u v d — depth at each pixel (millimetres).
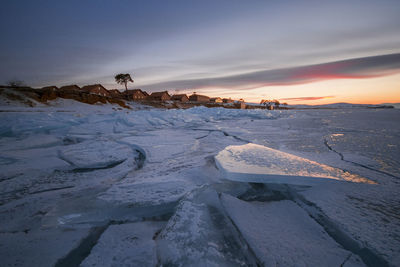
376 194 1325
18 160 2477
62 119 5930
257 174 1531
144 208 1213
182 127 6031
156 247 887
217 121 8055
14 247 911
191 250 847
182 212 1116
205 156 2422
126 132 5059
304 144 3094
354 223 1002
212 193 1354
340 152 2531
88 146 3236
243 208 1179
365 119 7730
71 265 810
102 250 872
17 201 1396
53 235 1019
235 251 840
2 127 4965
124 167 2188
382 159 2174
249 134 4277
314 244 866
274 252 811
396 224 993
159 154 2586
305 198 1290
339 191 1375
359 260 770
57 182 1773
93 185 1663
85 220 1138
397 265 724
